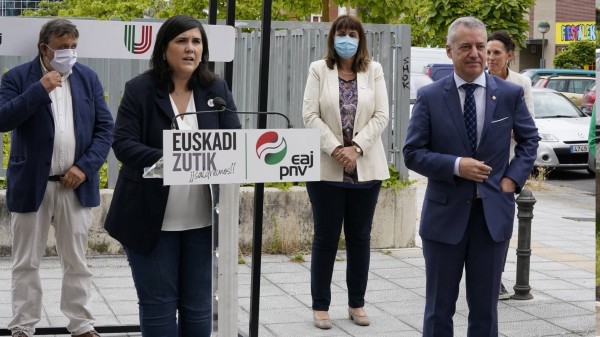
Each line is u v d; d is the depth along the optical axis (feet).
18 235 23.41
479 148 21.02
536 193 60.95
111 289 30.35
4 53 23.04
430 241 21.31
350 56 26.89
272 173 17.02
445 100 21.20
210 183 16.65
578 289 32.35
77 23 22.93
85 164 23.53
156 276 19.02
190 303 19.51
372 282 32.37
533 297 31.04
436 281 21.27
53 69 23.03
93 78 24.13
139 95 19.16
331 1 44.73
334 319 27.91
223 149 16.70
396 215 37.32
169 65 19.30
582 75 109.81
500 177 21.16
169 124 19.21
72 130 23.52
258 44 37.19
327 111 26.78
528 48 171.12
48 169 23.08
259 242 19.71
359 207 26.84
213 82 19.69
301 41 37.06
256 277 19.72
